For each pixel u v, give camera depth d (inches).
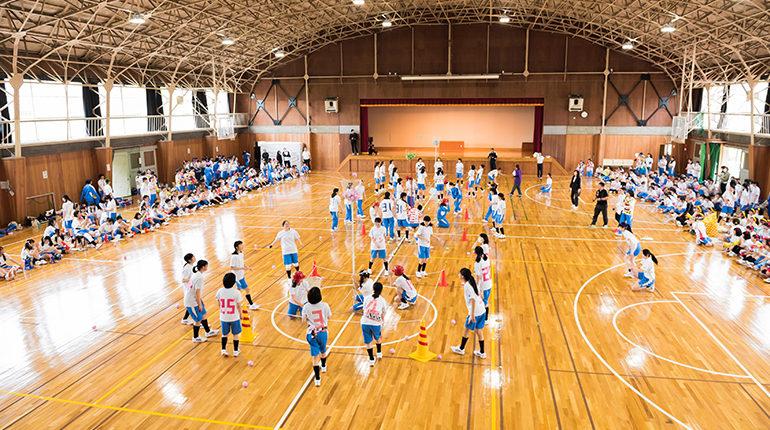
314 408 281.7
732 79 999.0
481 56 1253.1
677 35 983.0
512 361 333.4
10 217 730.2
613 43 1182.9
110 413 278.5
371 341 328.2
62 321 406.6
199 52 1077.1
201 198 870.4
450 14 1222.9
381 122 1598.2
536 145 1325.0
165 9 731.4
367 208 842.2
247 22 969.5
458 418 271.3
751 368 323.0
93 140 896.9
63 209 712.4
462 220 756.6
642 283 460.8
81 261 571.8
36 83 792.3
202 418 273.1
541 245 620.1
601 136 1237.7
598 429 261.1
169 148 1105.4
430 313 411.8
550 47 1224.2
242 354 347.3
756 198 766.5
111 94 989.2
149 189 897.5
